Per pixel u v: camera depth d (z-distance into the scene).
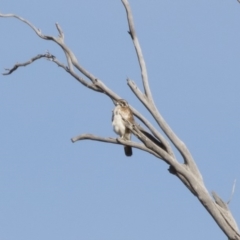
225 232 14.07
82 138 15.22
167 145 14.82
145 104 15.06
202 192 14.26
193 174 14.52
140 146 14.95
